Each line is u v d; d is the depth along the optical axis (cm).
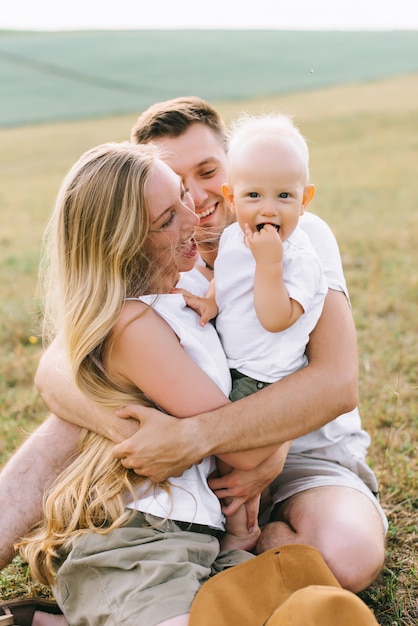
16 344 604
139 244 257
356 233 928
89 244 259
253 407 257
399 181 1395
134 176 256
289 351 263
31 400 487
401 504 358
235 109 2773
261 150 255
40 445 292
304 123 2434
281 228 258
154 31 5338
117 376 268
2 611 278
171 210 260
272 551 249
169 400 260
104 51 4625
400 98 2855
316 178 1505
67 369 283
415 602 296
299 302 252
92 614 246
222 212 330
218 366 265
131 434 263
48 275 287
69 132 2791
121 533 252
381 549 273
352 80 3544
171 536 253
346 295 285
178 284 286
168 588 238
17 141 2658
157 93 3541
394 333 575
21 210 1418
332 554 266
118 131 2731
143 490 259
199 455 254
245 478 267
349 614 211
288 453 305
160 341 258
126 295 263
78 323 261
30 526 288
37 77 4028
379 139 2045
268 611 236
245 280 264
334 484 291
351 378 269
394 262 779
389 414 442
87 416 273
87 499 264
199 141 319
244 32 5231
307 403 260
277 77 3738
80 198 258
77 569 252
